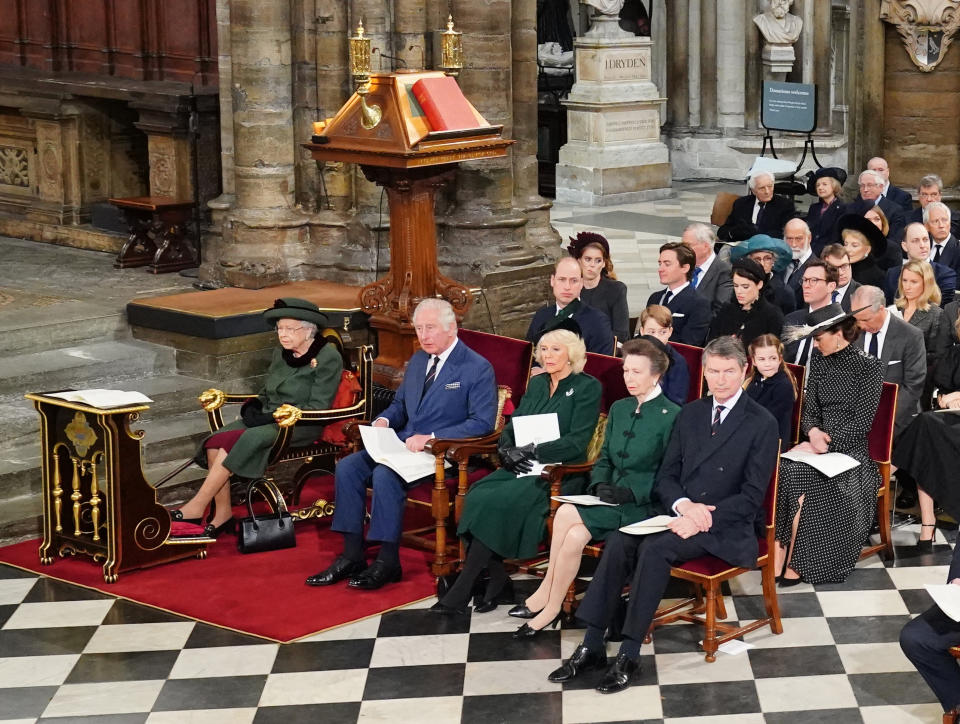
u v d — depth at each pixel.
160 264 10.80
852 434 7.04
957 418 7.29
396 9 9.80
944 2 13.23
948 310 8.14
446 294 8.57
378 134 7.86
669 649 6.18
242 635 6.38
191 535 7.36
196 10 11.27
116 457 6.94
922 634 5.27
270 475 8.38
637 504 6.38
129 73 11.86
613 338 8.15
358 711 5.63
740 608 6.64
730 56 19.97
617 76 18.17
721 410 6.30
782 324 7.99
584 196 18.14
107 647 6.28
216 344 9.02
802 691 5.76
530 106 10.59
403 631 6.40
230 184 10.48
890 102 13.77
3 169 12.71
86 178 12.12
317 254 10.13
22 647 6.29
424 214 8.45
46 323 9.13
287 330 7.80
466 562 6.59
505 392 7.41
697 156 20.38
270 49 9.88
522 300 10.23
